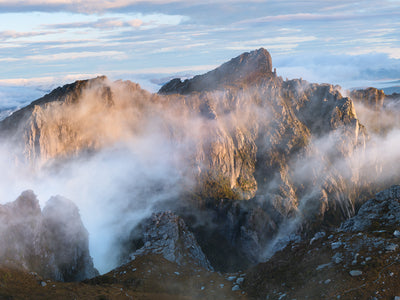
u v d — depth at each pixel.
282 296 68.56
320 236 82.69
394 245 69.25
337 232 82.19
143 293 81.69
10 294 72.75
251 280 80.56
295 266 76.25
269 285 74.38
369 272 64.56
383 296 59.00
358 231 79.25
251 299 72.75
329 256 73.50
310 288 67.00
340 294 61.84
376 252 69.19
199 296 79.94
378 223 81.88
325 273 68.88
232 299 74.06
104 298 75.06
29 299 72.06
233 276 86.56
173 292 84.06
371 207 88.75
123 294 79.25
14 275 82.44
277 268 78.69
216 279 88.44
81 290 79.62
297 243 85.56
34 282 82.25
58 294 75.69
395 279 61.72
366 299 59.41
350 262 69.12
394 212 83.31
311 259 75.56
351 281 64.00
